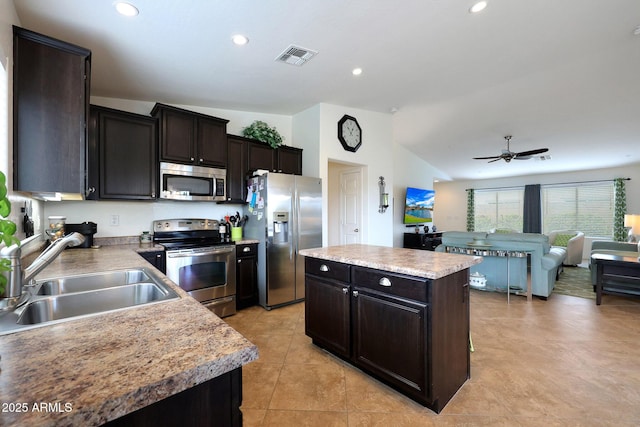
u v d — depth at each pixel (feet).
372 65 10.11
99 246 9.68
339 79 11.02
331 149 13.88
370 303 6.62
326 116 13.71
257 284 12.04
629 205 22.30
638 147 18.94
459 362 6.42
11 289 3.26
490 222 29.25
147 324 2.83
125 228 10.69
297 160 14.32
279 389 6.48
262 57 8.88
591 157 21.04
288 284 12.16
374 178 15.87
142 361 2.11
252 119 14.07
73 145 5.76
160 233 11.01
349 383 6.70
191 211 12.08
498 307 11.89
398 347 6.06
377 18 7.49
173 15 6.67
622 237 22.03
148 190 9.95
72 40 7.38
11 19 5.56
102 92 10.51
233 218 12.65
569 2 7.66
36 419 1.53
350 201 16.62
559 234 22.77
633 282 12.28
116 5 6.20
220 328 2.74
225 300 10.86
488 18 7.98
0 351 2.26
